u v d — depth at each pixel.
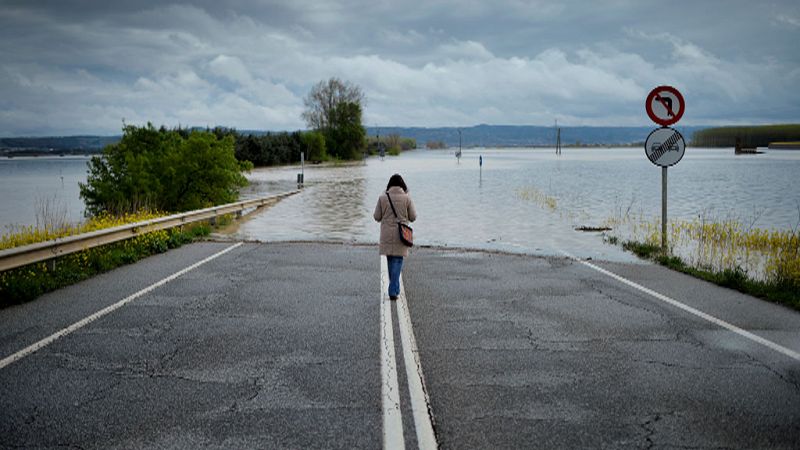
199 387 5.15
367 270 10.98
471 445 4.06
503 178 47.44
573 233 17.05
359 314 7.70
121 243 13.21
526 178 47.31
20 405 4.78
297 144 87.38
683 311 7.79
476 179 46.09
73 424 4.42
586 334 6.76
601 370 5.55
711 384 5.16
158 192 21.62
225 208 20.33
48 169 88.50
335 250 13.54
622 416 4.52
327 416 4.54
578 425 4.37
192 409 4.68
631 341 6.47
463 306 8.16
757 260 12.44
